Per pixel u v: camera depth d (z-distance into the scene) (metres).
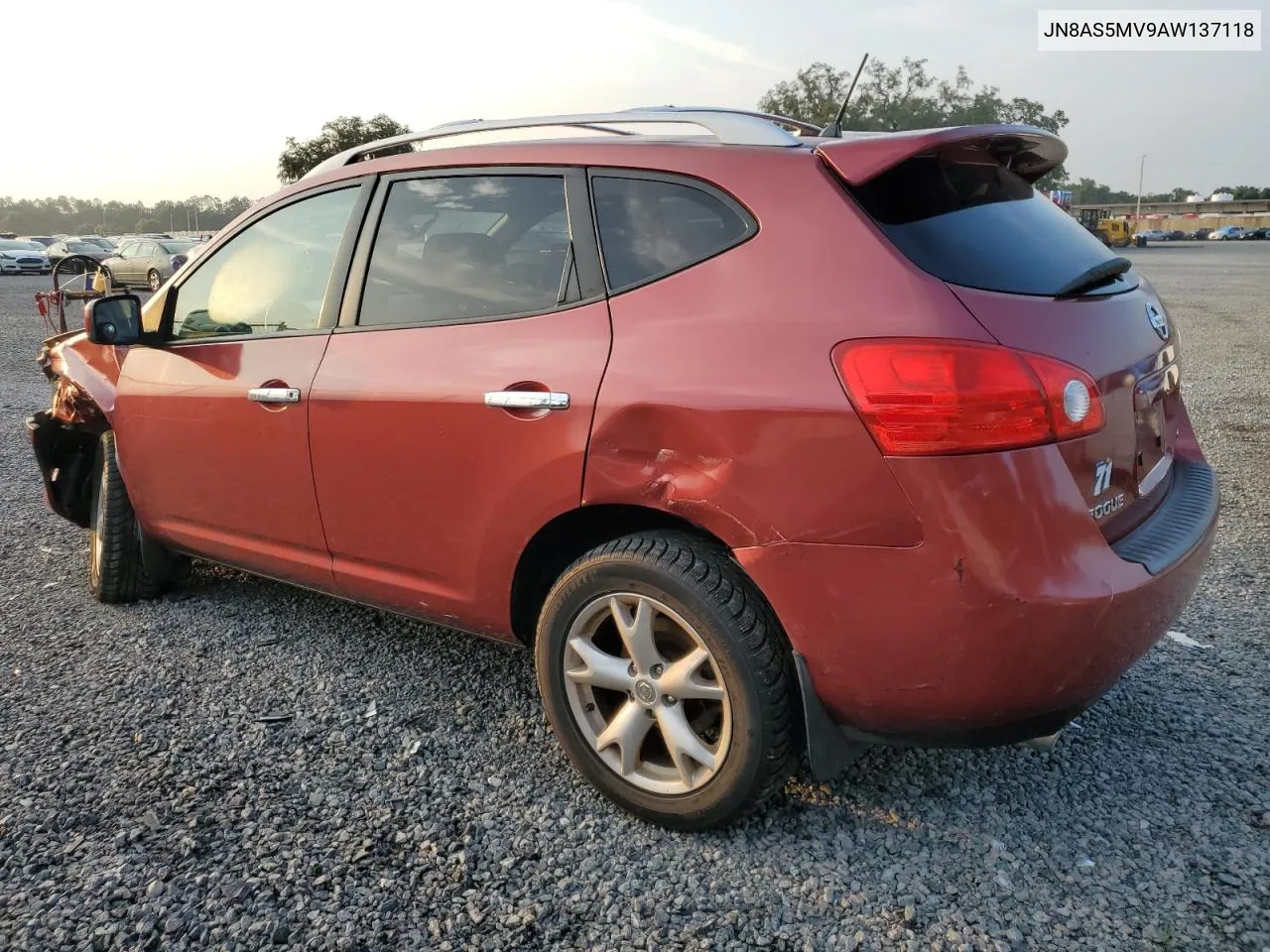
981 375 2.00
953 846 2.40
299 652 3.58
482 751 2.89
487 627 2.83
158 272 25.88
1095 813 2.53
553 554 2.73
